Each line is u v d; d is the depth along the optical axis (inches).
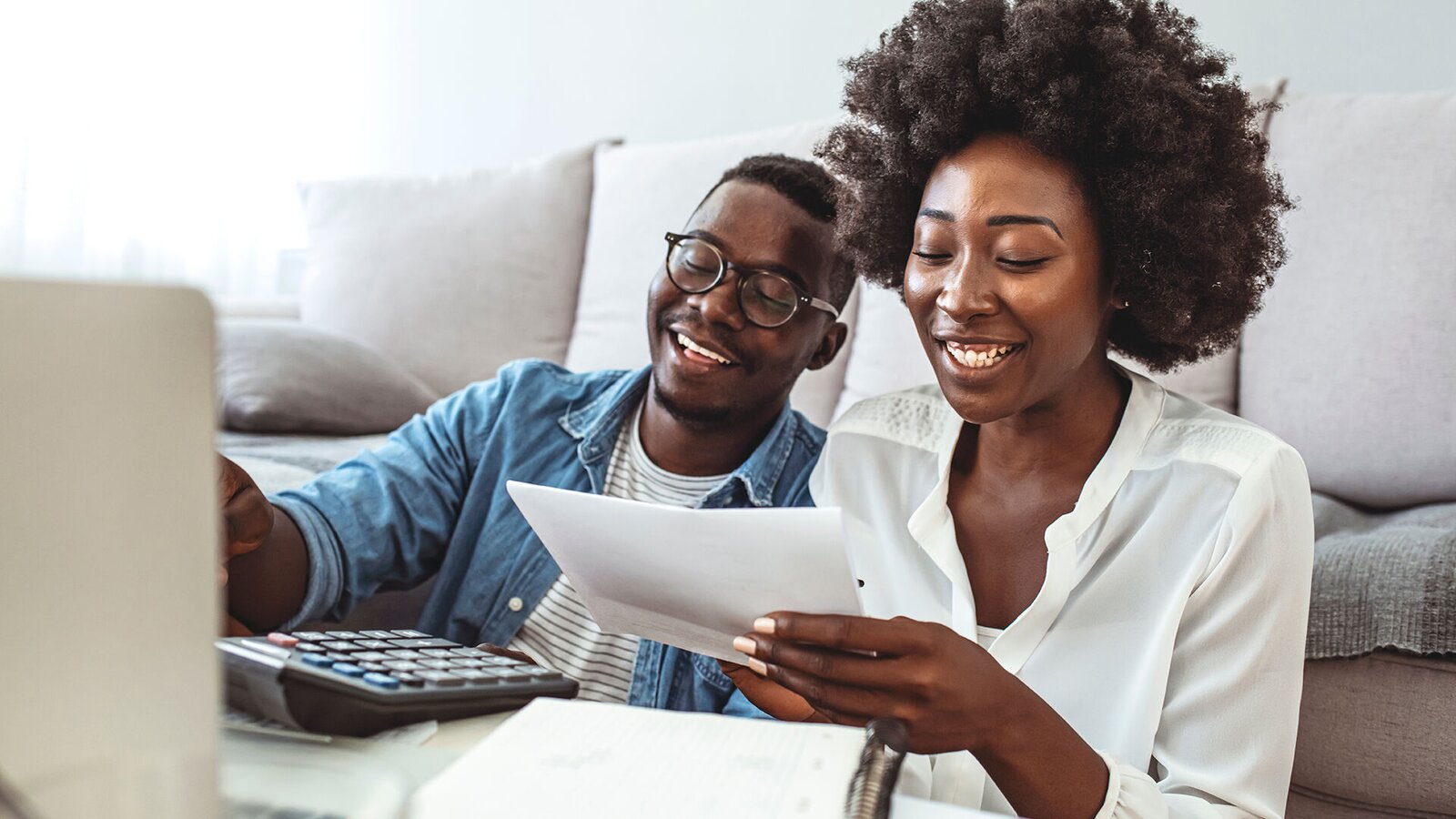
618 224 81.6
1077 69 33.3
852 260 42.6
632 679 41.3
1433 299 57.4
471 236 87.7
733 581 25.8
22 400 14.1
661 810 18.0
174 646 14.8
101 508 14.4
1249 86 67.0
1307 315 60.7
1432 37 75.7
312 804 18.1
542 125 106.9
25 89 113.0
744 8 97.5
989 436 37.2
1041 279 32.4
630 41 102.4
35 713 14.4
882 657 24.8
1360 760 44.0
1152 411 35.9
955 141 34.9
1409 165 59.4
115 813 14.6
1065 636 34.1
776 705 33.6
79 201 115.7
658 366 44.5
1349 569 45.6
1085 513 34.5
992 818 18.6
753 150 76.5
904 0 91.7
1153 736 31.7
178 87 117.4
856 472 40.4
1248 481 32.4
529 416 46.9
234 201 118.5
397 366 82.1
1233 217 35.5
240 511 36.2
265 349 74.2
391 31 112.7
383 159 114.0
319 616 40.8
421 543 44.8
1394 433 57.3
